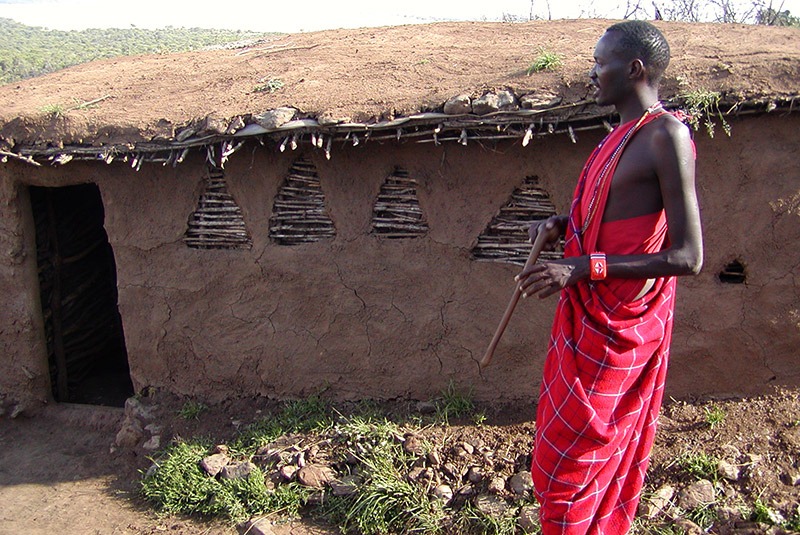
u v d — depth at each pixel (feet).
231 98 16.43
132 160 16.39
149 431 17.24
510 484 13.50
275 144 15.67
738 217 13.92
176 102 16.96
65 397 20.36
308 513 14.21
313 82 16.55
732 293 14.24
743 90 13.15
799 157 13.52
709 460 13.20
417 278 15.71
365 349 16.35
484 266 15.33
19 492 16.16
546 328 15.23
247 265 16.63
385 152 15.29
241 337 17.07
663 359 9.75
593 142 14.07
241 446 15.92
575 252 9.61
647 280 9.29
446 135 14.51
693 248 8.76
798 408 14.10
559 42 17.42
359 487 14.02
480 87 14.48
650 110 9.14
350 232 15.88
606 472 9.70
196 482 15.15
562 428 9.46
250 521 14.05
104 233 21.98
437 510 13.41
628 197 9.10
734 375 14.56
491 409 15.58
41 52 69.10
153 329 17.67
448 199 15.21
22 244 18.30
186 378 17.74
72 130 16.69
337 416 16.20
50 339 19.92
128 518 14.97
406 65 16.78
